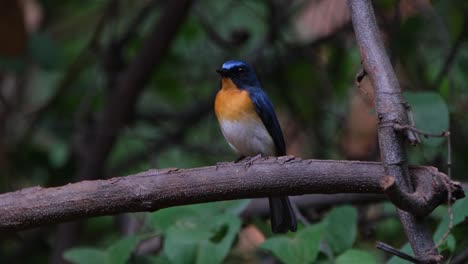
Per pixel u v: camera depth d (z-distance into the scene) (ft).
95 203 18.06
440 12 34.35
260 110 29.73
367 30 16.93
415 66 35.78
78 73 41.81
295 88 40.40
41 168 41.22
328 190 17.34
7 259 40.04
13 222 18.22
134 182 18.01
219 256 22.36
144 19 43.16
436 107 21.88
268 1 39.52
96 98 42.45
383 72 16.51
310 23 37.11
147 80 38.34
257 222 26.86
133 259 24.85
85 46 43.16
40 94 45.21
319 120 39.93
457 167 33.58
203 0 42.73
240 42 39.68
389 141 15.94
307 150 39.27
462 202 20.35
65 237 37.88
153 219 24.00
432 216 25.21
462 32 33.65
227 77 30.22
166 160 42.52
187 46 42.37
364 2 17.16
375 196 30.40
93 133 40.60
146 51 37.58
